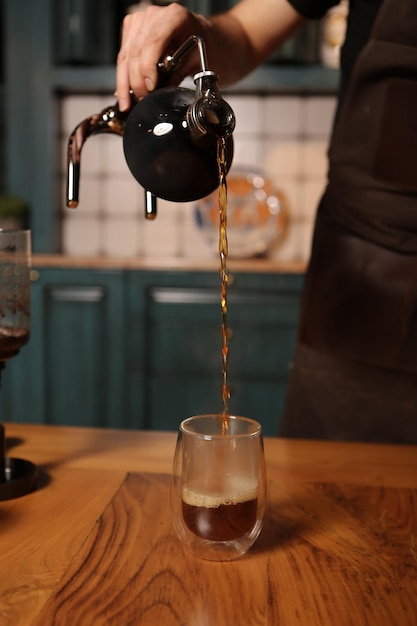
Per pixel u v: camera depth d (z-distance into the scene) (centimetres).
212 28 114
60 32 289
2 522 81
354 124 121
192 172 85
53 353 281
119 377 279
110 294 275
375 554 76
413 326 119
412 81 115
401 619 66
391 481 93
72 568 72
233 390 275
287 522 82
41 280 276
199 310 272
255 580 71
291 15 130
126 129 88
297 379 132
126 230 324
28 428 111
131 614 66
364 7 125
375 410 125
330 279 125
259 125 313
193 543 75
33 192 297
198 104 80
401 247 119
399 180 118
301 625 65
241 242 300
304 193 315
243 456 75
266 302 269
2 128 318
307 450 104
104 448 102
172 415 279
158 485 90
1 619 65
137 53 97
